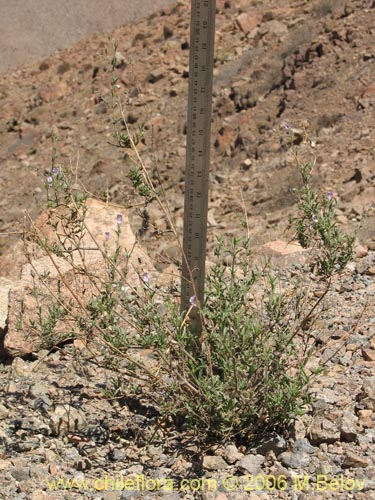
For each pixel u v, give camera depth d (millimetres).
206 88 4719
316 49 26109
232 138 24906
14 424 5195
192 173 4840
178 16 42156
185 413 4969
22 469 4637
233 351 4633
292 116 23625
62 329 6246
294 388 4531
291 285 7211
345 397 5117
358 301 6816
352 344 5914
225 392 4727
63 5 86125
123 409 5293
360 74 23719
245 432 4754
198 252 4930
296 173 18828
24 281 6410
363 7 27484
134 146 4934
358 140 19547
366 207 13023
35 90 41844
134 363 4789
